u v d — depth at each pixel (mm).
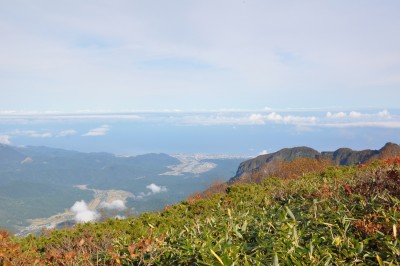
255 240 4172
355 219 4434
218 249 3730
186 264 3734
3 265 3791
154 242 3998
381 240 3727
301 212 5051
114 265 3965
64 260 4109
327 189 6305
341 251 3578
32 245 6059
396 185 5754
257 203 7508
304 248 3613
